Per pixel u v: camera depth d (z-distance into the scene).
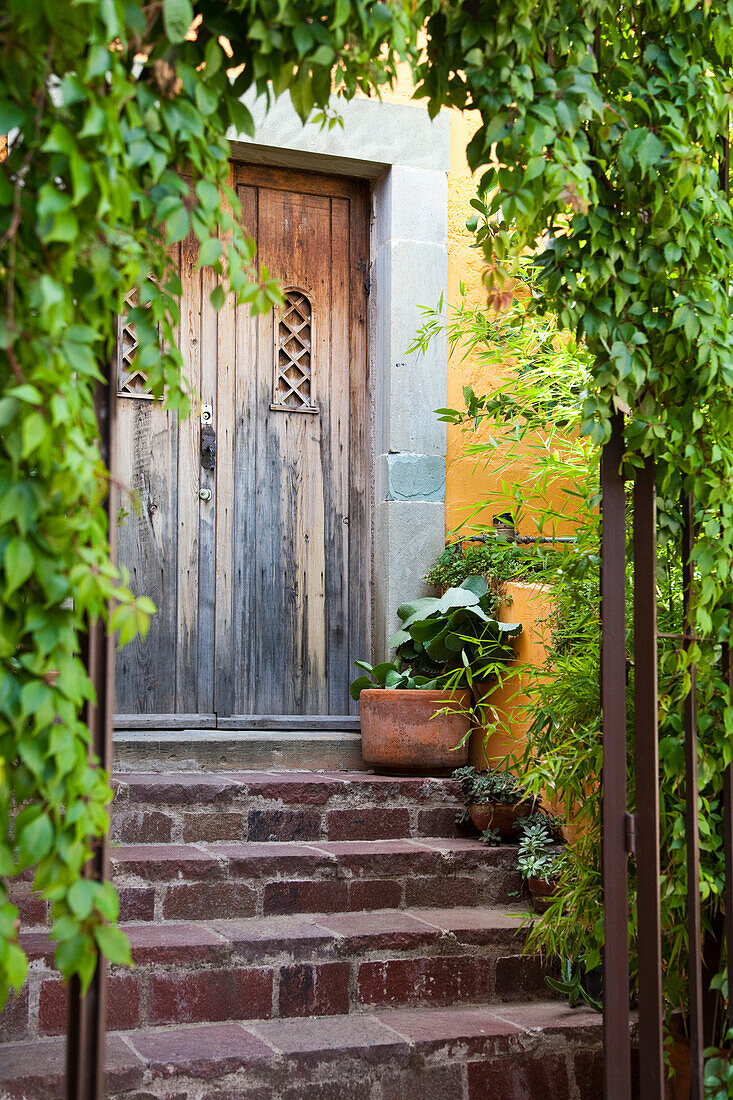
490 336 4.29
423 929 3.48
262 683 4.99
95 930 1.54
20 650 1.58
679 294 2.39
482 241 2.47
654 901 2.37
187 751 4.55
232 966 3.19
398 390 5.04
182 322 4.91
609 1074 2.35
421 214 5.12
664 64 2.38
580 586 3.42
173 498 4.88
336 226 5.25
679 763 2.64
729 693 2.55
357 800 4.23
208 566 4.92
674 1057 2.91
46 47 1.47
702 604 2.45
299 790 4.14
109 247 1.59
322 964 3.26
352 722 5.02
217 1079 2.75
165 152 1.67
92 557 1.51
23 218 1.53
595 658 3.31
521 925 3.40
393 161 5.07
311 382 5.16
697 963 2.40
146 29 1.59
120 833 3.83
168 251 4.91
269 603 5.02
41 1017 2.93
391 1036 3.02
